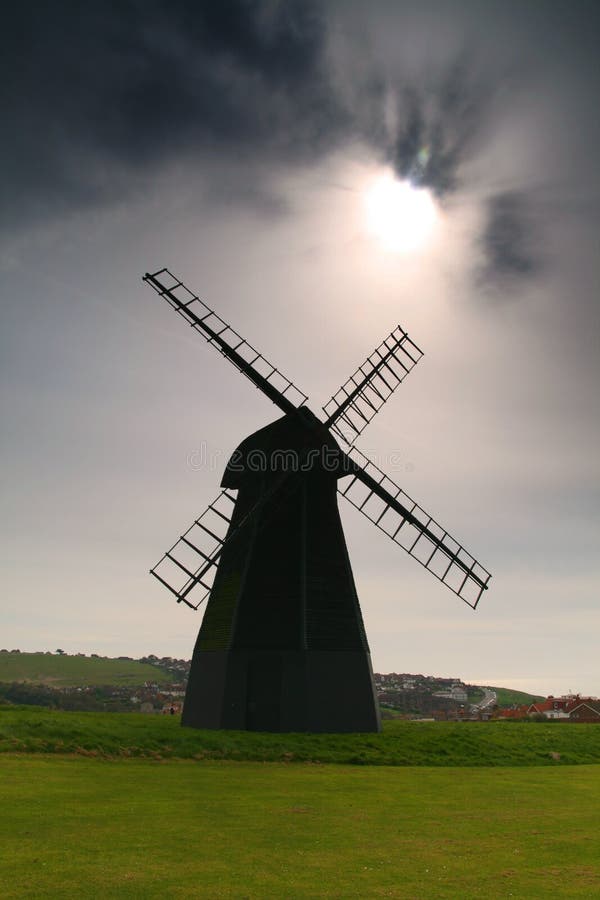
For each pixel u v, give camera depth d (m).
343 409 35.28
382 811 16.11
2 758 19.58
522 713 86.56
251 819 14.52
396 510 35.19
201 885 10.17
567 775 23.66
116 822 13.55
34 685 125.81
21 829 12.70
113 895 9.57
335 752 25.39
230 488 35.25
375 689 31.59
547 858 12.38
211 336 33.38
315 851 12.33
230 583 31.69
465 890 10.45
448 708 115.06
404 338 40.28
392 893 10.19
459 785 20.53
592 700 89.75
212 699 29.98
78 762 20.14
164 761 21.78
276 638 29.92
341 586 31.44
